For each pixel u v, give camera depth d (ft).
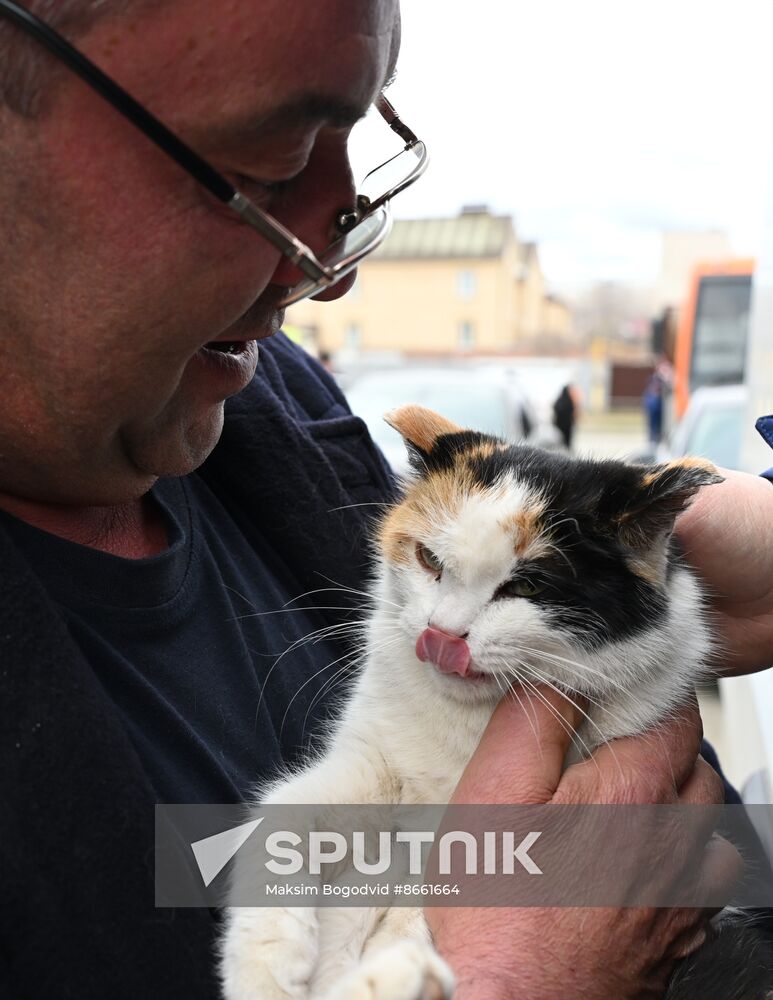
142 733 0.74
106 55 0.58
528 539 0.95
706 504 1.05
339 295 0.85
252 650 0.91
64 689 0.63
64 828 0.61
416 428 1.16
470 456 1.09
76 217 0.62
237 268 0.68
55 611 0.66
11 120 0.60
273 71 0.60
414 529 1.03
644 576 0.96
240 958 0.72
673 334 11.02
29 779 0.61
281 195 0.74
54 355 0.67
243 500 1.05
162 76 0.59
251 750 0.85
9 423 0.71
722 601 1.09
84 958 0.59
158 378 0.71
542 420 8.12
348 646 1.07
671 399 10.28
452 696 0.95
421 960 0.66
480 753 0.84
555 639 0.94
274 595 0.99
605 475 1.00
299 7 0.59
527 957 0.71
